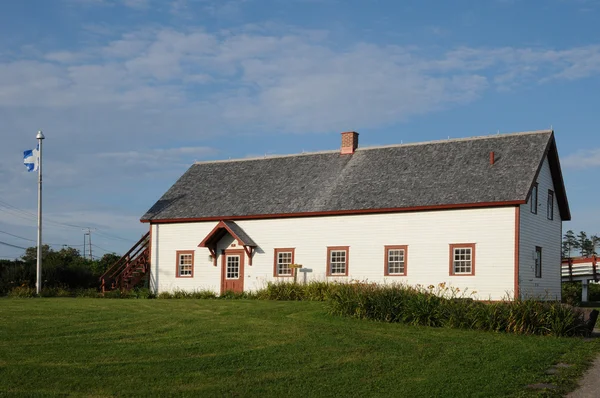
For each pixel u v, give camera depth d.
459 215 31.59
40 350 16.39
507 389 13.51
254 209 37.06
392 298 22.67
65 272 39.03
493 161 33.03
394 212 33.22
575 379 14.46
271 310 24.64
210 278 37.94
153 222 39.72
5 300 29.28
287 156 40.75
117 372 14.52
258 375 14.55
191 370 14.84
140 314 22.98
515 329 20.06
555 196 36.25
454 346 17.84
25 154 35.75
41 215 35.53
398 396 13.11
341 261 34.47
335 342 18.12
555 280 35.41
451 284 31.38
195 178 41.97
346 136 38.84
